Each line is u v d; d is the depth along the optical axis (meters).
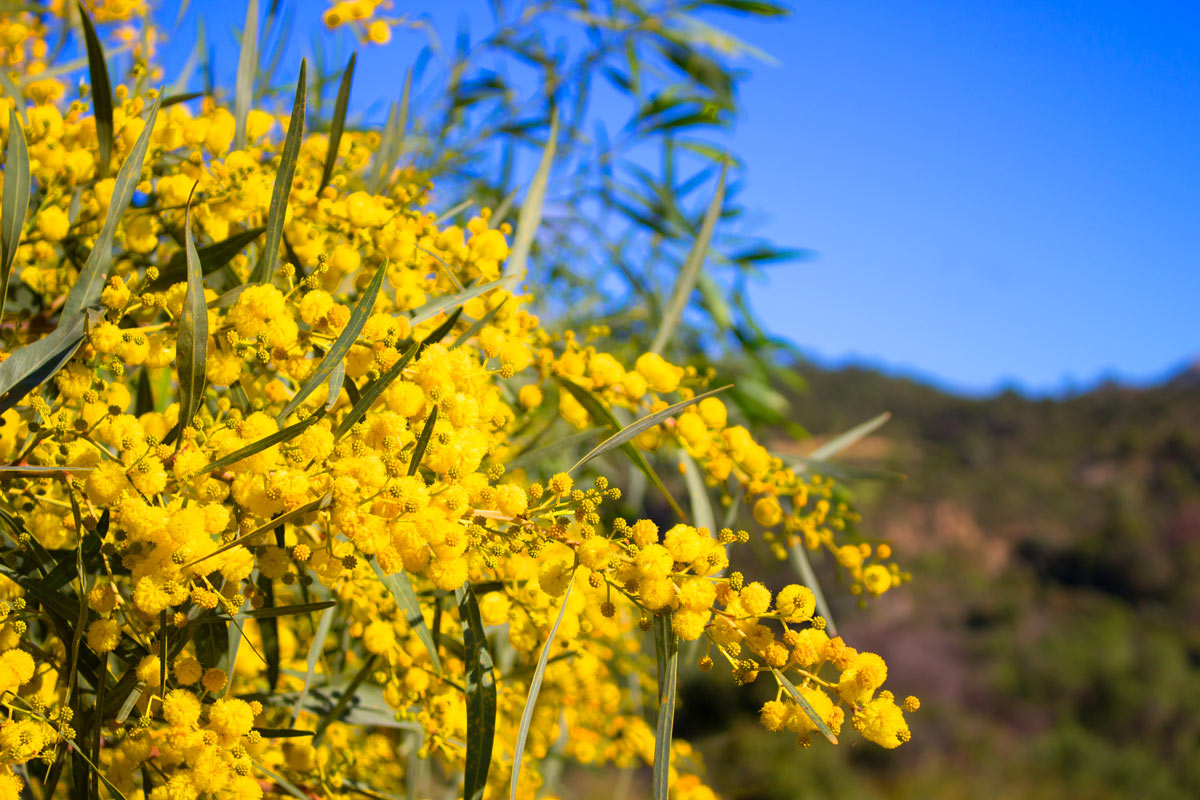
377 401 0.40
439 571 0.36
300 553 0.36
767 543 0.51
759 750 3.98
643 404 0.48
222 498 0.36
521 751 0.36
